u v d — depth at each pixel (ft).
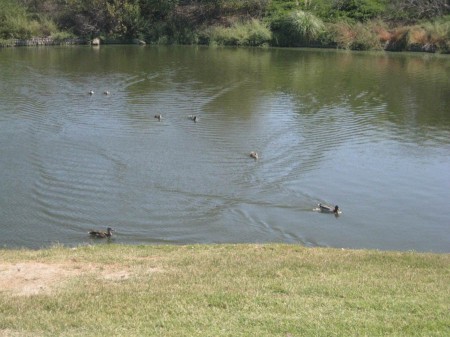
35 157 70.74
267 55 172.76
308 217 56.80
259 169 69.15
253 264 38.88
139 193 60.90
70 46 188.24
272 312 29.84
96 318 29.27
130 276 36.09
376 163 72.95
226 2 211.41
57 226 53.01
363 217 57.11
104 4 202.59
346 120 93.66
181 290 32.96
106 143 77.20
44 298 31.94
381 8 205.98
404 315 29.53
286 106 102.42
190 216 56.08
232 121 90.89
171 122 89.04
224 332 27.30
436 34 186.09
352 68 147.74
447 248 51.16
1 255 40.98
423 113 99.35
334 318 28.96
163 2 209.05
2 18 186.50
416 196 62.75
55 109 95.55
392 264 40.29
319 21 198.59
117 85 117.39
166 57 163.12
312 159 73.56
